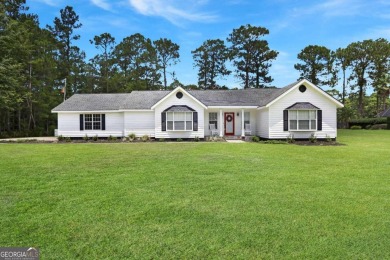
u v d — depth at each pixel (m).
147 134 24.20
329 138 21.72
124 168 9.62
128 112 24.28
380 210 5.52
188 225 4.78
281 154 13.55
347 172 9.16
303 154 13.60
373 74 49.88
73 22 51.34
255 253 3.86
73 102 26.08
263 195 6.49
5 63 28.78
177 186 7.25
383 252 3.89
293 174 8.80
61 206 5.71
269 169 9.59
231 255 3.81
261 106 22.69
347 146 17.88
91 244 4.12
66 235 4.41
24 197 6.29
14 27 31.45
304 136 21.92
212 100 25.25
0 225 4.78
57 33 50.25
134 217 5.13
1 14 29.41
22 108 34.94
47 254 3.84
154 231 4.55
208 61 55.12
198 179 8.03
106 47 52.12
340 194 6.60
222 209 5.55
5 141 22.84
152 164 10.43
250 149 15.66
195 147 16.83
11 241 4.21
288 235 4.40
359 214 5.29
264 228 4.65
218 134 24.81
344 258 3.73
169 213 5.33
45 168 9.57
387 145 18.33
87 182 7.64
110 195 6.45
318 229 4.62
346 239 4.27
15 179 7.93
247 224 4.82
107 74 50.06
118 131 24.94
